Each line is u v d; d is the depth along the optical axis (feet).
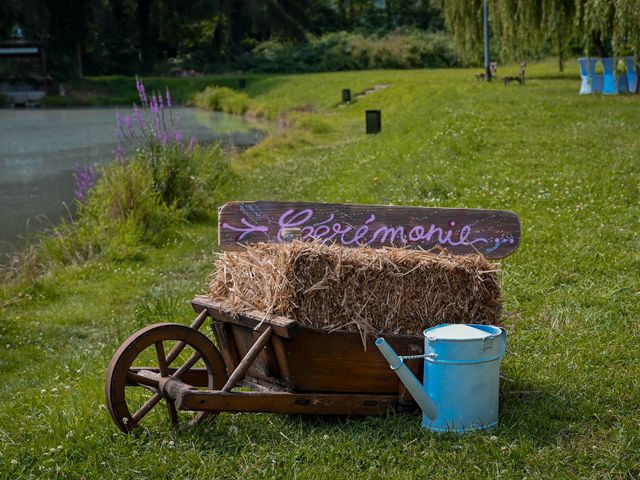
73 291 33.37
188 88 205.26
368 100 131.03
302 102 150.71
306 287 15.10
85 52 241.35
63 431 16.35
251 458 14.46
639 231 29.19
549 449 14.23
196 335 15.89
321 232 17.03
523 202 34.68
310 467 14.03
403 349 15.44
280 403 15.26
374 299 15.40
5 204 59.47
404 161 52.08
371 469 13.79
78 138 110.32
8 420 18.31
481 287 15.74
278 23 250.16
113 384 15.19
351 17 285.84
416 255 15.60
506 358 18.66
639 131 52.19
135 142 55.21
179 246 40.57
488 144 50.42
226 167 60.59
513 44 90.99
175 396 14.93
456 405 14.66
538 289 23.80
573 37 89.20
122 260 37.78
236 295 15.84
